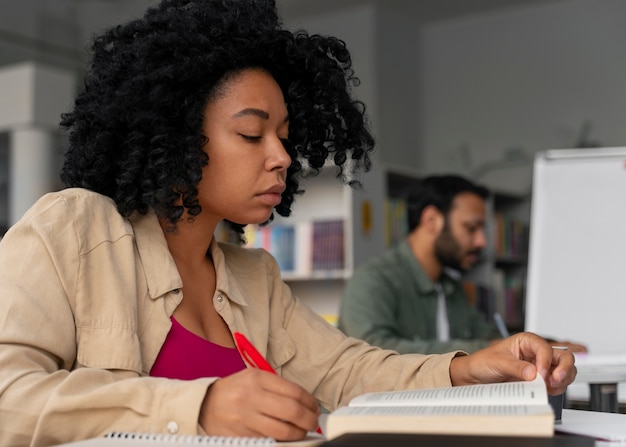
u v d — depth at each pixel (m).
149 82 1.07
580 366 1.99
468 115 5.91
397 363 1.19
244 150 1.08
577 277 2.69
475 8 5.79
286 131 1.15
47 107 3.66
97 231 0.99
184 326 1.06
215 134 1.08
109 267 0.97
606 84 5.43
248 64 1.12
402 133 5.87
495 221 4.65
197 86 1.08
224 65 1.09
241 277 1.22
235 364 1.06
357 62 5.72
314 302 3.78
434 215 3.09
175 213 1.05
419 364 1.16
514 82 5.76
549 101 5.62
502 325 2.42
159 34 1.10
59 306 0.92
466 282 4.46
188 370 1.02
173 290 1.04
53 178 3.66
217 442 0.76
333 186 3.63
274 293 1.26
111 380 0.86
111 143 1.10
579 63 5.54
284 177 1.11
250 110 1.08
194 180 1.04
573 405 1.96
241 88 1.09
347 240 3.52
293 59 1.24
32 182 3.62
